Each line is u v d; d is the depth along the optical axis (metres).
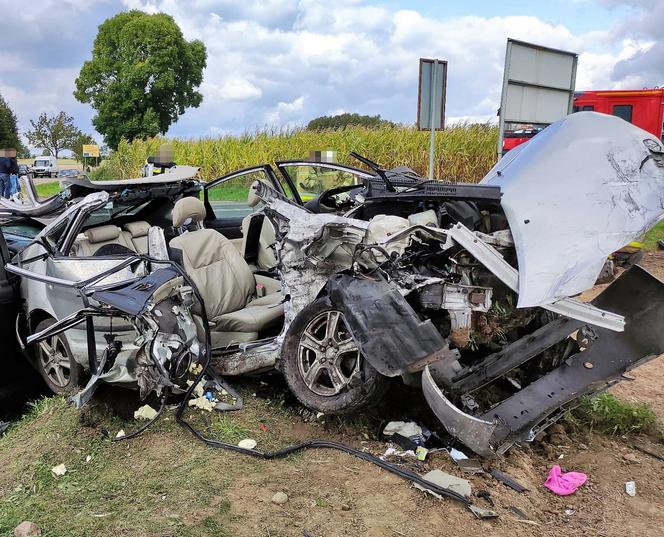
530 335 4.00
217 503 3.05
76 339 4.30
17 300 4.84
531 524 3.06
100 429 3.94
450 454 3.63
